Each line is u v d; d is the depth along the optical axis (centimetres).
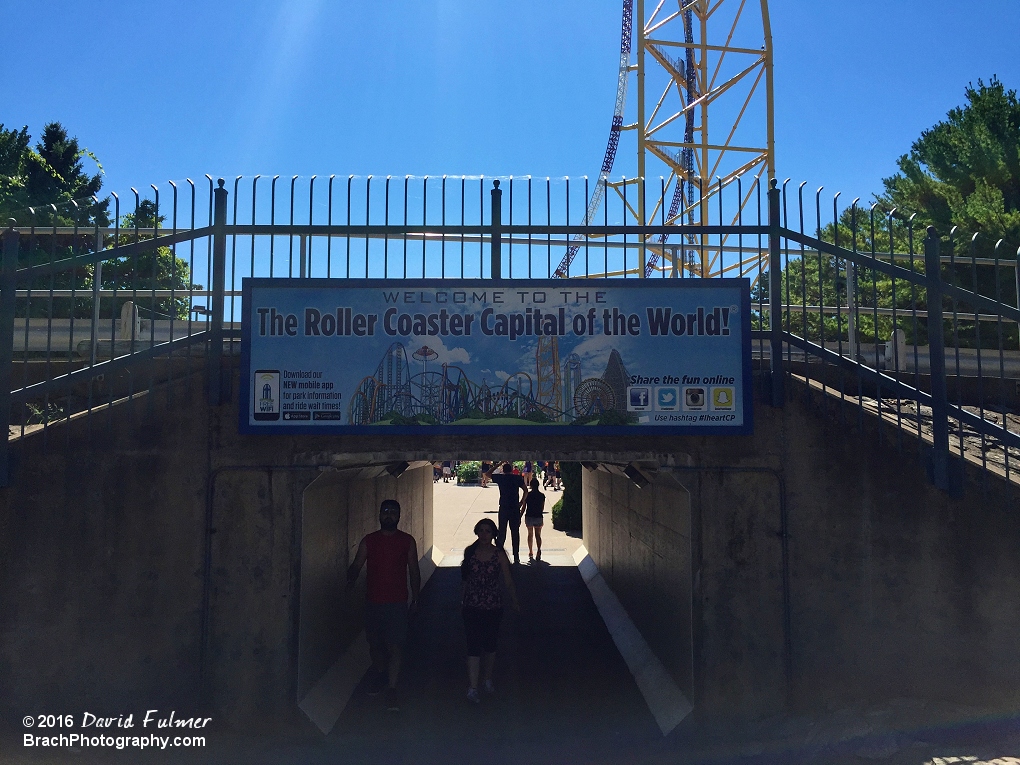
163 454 500
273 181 516
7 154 2342
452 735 532
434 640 789
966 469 494
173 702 490
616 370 505
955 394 686
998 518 489
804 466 510
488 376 504
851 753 454
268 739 492
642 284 507
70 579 488
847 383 589
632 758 489
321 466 504
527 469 1773
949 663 492
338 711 563
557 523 1680
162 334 712
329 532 628
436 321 506
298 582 501
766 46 2009
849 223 628
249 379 498
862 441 509
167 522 497
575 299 508
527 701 605
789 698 500
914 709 483
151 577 494
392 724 551
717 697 502
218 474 501
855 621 502
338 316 503
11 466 488
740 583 505
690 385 504
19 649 482
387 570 589
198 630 495
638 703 602
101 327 705
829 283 936
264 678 495
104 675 486
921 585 499
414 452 505
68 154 2827
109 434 495
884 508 505
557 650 762
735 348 506
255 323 501
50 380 490
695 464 510
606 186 546
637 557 791
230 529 500
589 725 552
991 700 483
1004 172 1688
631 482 826
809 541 506
